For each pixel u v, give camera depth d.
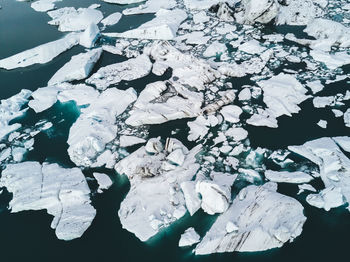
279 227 11.69
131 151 16.19
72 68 22.16
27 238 12.73
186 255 11.70
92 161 15.91
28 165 15.73
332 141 15.23
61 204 13.83
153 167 14.68
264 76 20.17
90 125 17.48
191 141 16.36
